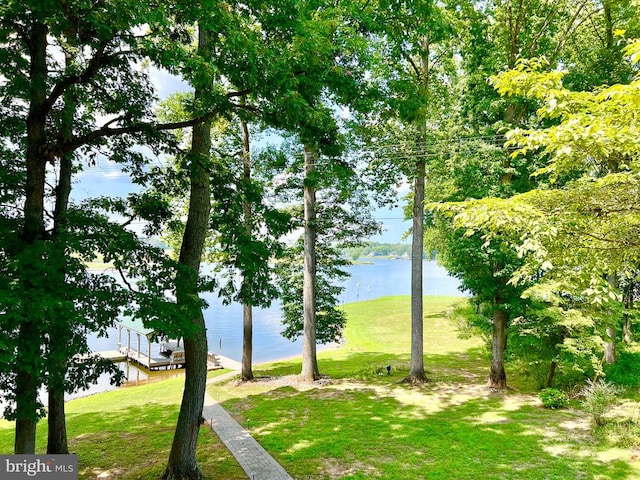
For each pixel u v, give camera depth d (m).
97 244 6.18
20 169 7.25
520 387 13.78
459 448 8.99
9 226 6.04
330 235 18.02
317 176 13.67
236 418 11.99
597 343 11.13
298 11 6.97
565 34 13.52
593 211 5.43
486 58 12.90
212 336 37.09
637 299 19.30
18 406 5.43
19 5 5.12
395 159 14.00
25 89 6.30
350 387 14.79
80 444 10.44
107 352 27.78
